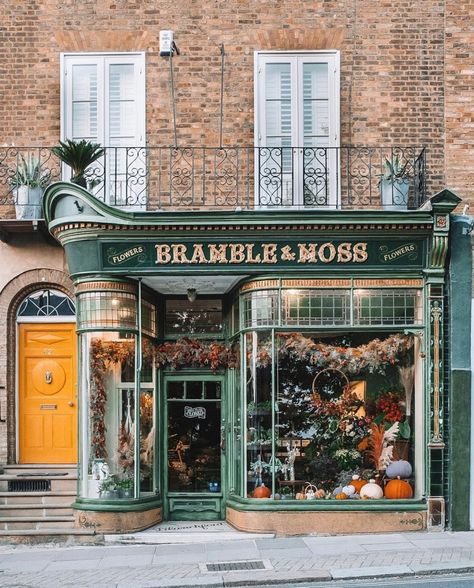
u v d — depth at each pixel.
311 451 12.42
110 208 11.91
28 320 13.34
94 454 12.38
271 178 13.08
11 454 13.13
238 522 12.34
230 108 13.16
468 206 12.95
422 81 13.16
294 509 12.12
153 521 12.71
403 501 12.20
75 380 13.28
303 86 13.20
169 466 13.24
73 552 11.48
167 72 13.20
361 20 13.21
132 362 12.52
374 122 13.12
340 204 12.88
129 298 12.53
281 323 12.34
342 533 12.11
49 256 13.18
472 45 13.12
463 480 12.23
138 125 13.16
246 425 12.41
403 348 12.51
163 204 13.02
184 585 9.57
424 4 13.22
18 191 12.81
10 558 11.12
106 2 13.27
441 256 12.17
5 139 13.16
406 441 12.50
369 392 12.53
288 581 9.71
